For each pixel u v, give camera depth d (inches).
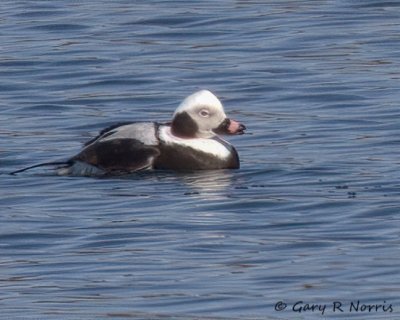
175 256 562.3
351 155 711.7
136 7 1074.7
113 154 689.0
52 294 524.1
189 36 993.5
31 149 740.7
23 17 1056.2
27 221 612.1
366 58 921.5
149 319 497.0
